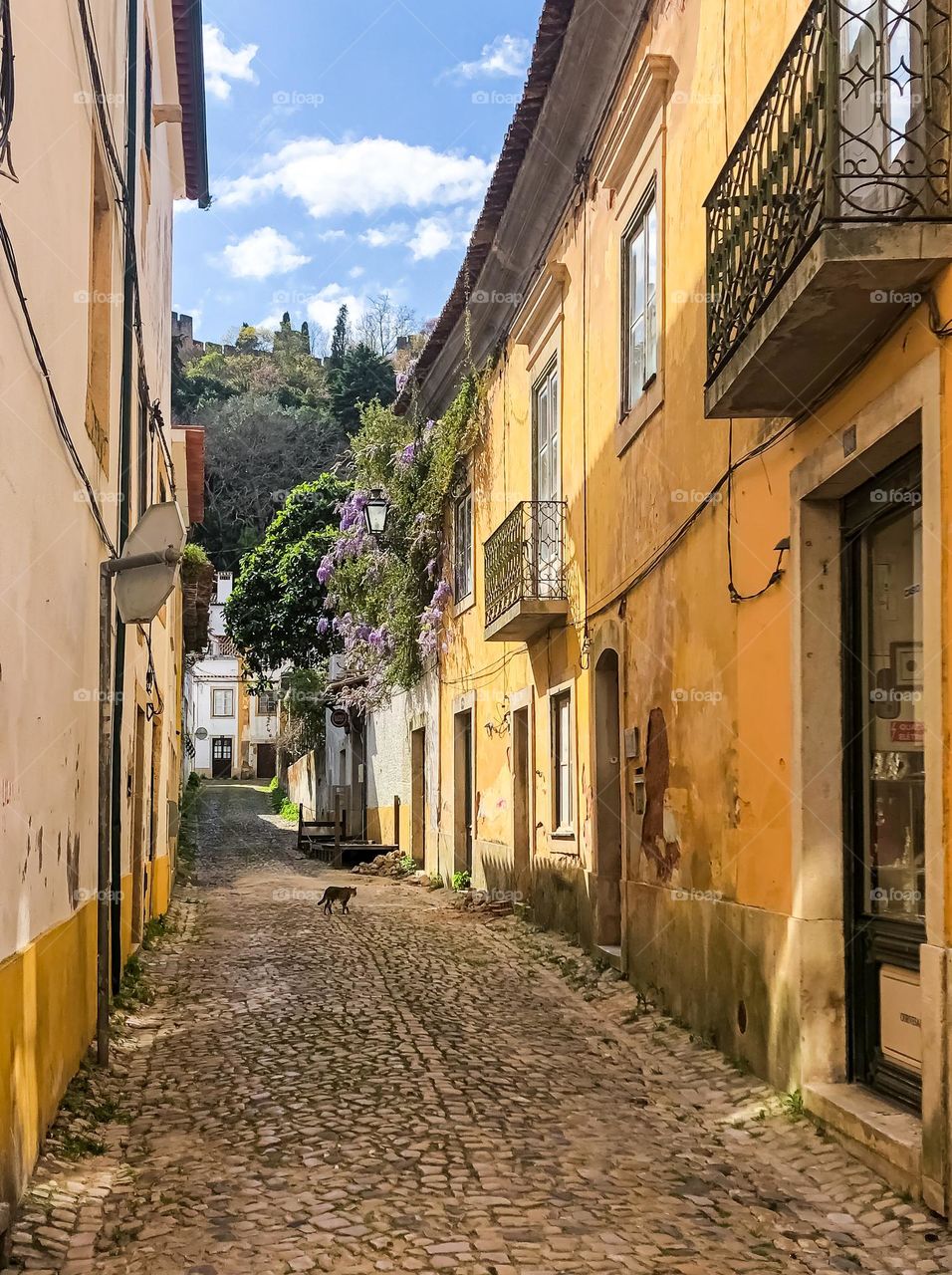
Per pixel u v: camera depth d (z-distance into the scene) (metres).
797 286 4.79
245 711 66.81
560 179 11.84
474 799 16.36
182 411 56.59
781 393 5.85
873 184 4.72
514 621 12.26
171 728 17.58
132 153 8.64
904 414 4.81
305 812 38.06
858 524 5.84
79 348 5.86
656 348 8.85
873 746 5.68
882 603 5.63
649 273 9.25
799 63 5.23
